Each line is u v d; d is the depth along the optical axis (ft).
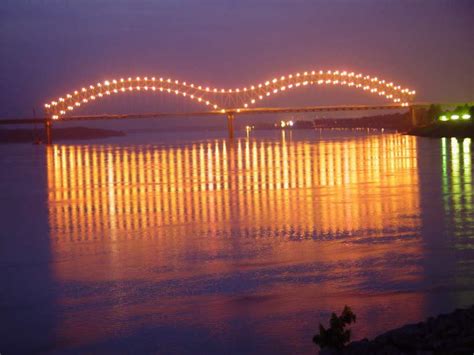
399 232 84.17
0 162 296.10
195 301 56.70
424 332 37.37
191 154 302.04
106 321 52.65
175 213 108.68
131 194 140.36
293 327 49.75
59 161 286.46
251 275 64.34
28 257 76.95
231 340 47.80
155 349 46.91
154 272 67.10
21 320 53.47
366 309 52.75
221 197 128.67
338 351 36.83
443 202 110.11
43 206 126.52
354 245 77.10
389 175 161.89
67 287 62.49
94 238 88.22
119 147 446.19
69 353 46.88
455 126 419.33
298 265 67.77
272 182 154.40
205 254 74.90
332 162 213.66
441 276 61.31
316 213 103.09
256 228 91.20
